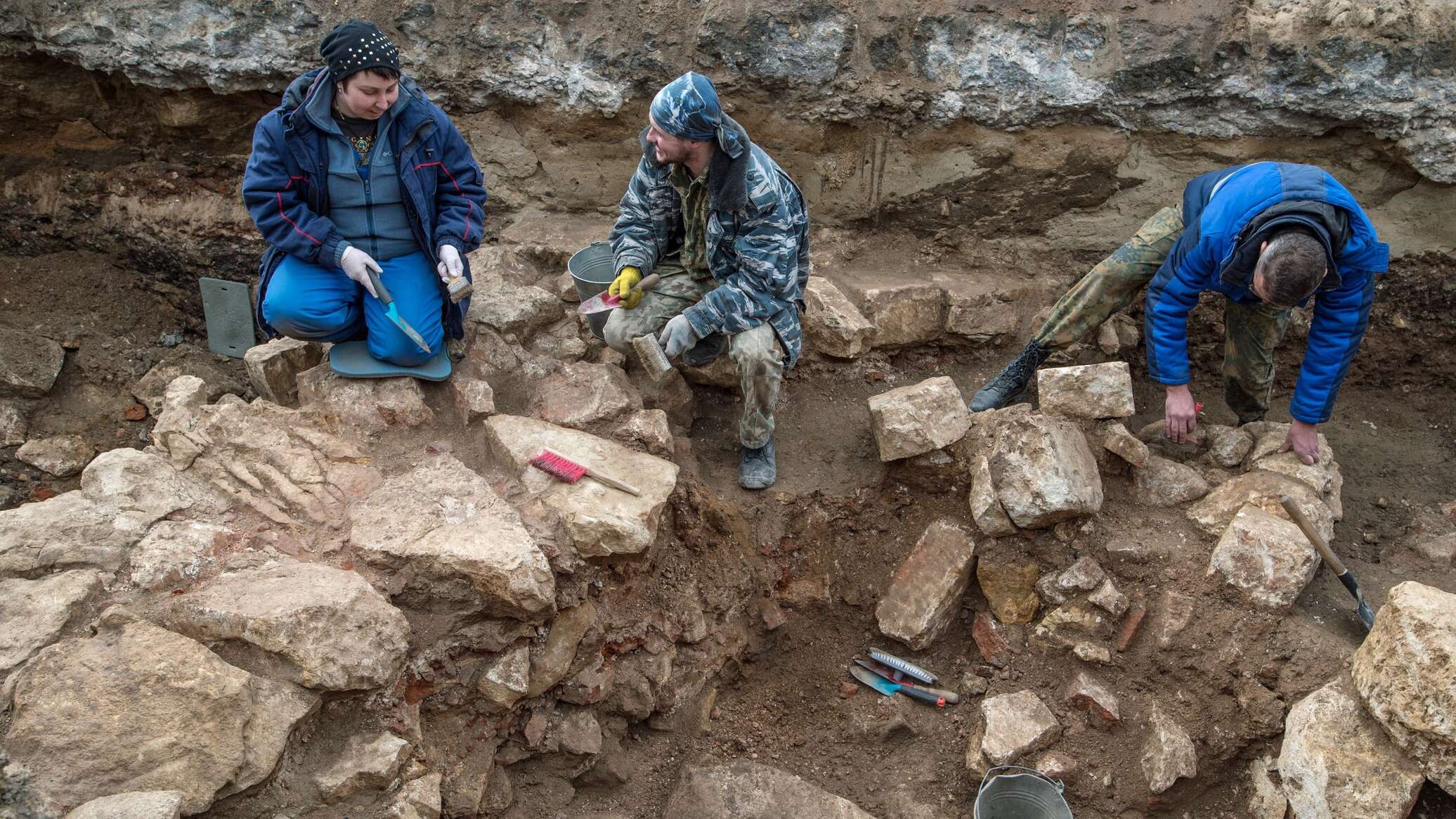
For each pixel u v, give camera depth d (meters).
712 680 3.63
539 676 3.10
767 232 3.26
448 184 3.45
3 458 4.38
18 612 2.61
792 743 3.61
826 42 4.16
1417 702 2.78
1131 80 4.06
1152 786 3.20
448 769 2.93
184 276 4.84
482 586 2.88
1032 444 3.52
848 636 3.83
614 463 3.39
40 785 2.31
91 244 4.92
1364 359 4.44
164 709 2.45
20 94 4.57
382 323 3.41
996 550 3.64
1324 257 2.96
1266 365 3.73
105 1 4.33
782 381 4.18
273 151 3.19
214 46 4.32
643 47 4.27
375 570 2.91
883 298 4.17
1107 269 3.67
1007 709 3.39
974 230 4.49
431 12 4.35
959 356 4.32
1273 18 3.96
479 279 4.07
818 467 3.90
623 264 3.50
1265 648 3.25
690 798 3.21
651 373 3.27
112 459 3.12
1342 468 4.11
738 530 3.69
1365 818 2.82
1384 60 3.90
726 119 3.06
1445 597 2.88
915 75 4.21
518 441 3.38
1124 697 3.41
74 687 2.45
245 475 3.16
